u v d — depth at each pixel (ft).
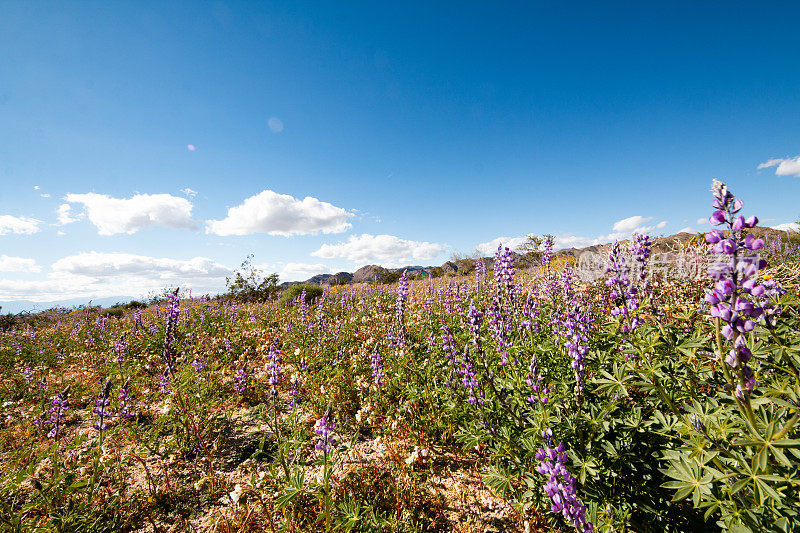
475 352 15.30
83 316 59.62
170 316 23.21
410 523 11.37
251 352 30.27
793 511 7.19
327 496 10.91
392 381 19.48
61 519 11.08
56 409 17.17
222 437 16.61
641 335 11.35
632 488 10.30
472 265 69.41
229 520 11.98
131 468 15.11
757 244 6.37
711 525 9.45
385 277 86.28
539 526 11.22
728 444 8.50
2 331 53.01
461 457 14.85
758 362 9.74
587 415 11.05
